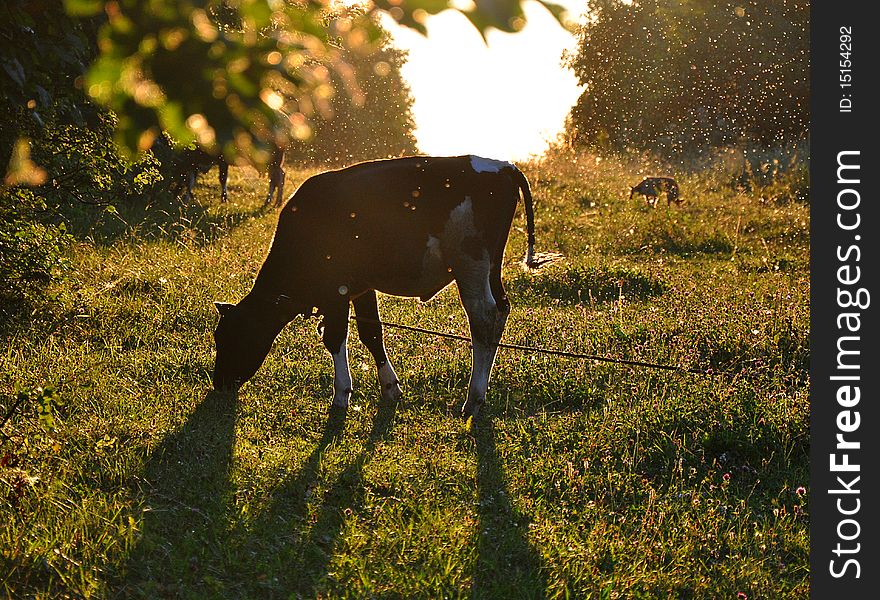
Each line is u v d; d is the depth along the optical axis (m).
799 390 8.64
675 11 44.75
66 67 5.11
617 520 6.30
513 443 7.60
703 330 10.63
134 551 5.38
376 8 2.14
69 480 6.22
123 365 8.95
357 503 6.34
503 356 9.69
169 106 2.55
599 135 46.50
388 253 7.90
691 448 7.41
